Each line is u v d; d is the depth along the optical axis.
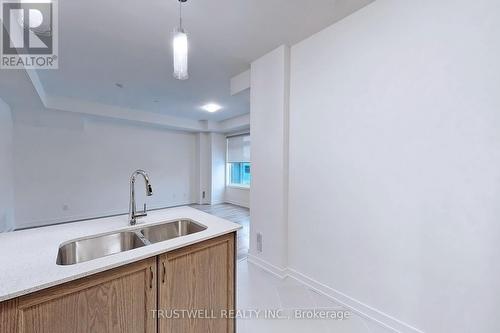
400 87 1.57
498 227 1.22
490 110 1.23
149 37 2.15
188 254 1.29
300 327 1.70
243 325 1.72
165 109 4.89
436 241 1.43
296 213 2.32
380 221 1.69
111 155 5.10
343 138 1.91
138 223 1.60
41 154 4.26
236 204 6.49
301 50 2.25
